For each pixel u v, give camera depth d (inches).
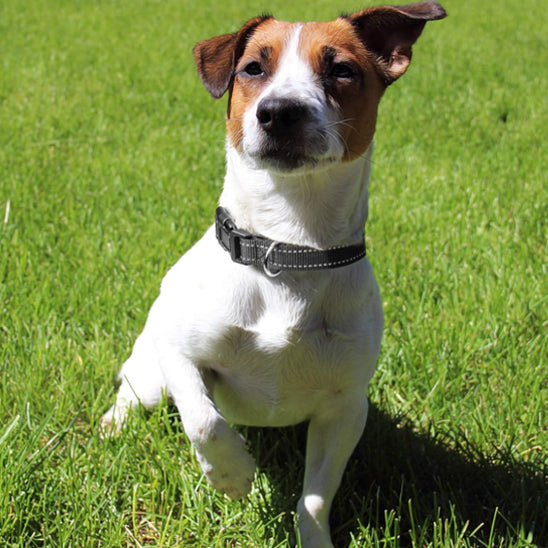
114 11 133.9
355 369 32.4
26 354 39.0
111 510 32.2
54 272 45.4
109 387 38.7
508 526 32.6
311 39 32.1
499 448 36.6
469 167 63.1
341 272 31.9
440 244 49.9
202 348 32.4
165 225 50.2
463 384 40.1
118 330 41.7
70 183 55.9
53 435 35.6
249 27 33.2
